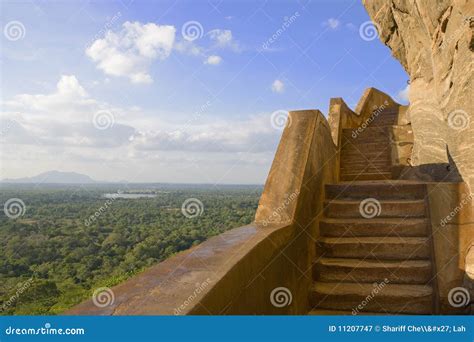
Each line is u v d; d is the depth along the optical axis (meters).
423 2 6.50
